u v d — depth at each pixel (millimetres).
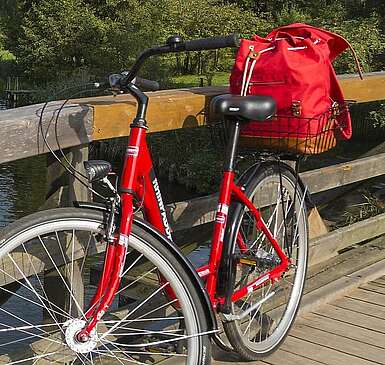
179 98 2682
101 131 2361
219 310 2363
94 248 2369
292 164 3252
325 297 3221
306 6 22766
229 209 2398
